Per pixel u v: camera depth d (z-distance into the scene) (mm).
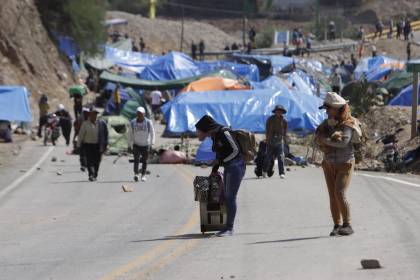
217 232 25547
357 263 18297
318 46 181125
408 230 23844
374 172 53562
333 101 22547
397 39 187375
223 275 17844
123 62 140000
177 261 20188
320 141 22828
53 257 22188
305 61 143125
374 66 135500
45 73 111000
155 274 18375
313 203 33938
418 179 45844
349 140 22562
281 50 179875
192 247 22688
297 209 31906
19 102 75688
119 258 21359
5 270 20250
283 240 23094
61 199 38875
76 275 18938
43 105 76188
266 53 177875
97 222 30297
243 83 99938
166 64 129250
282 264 18859
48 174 51781
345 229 23219
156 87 102750
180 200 37219
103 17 130500
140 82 103250
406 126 65500
